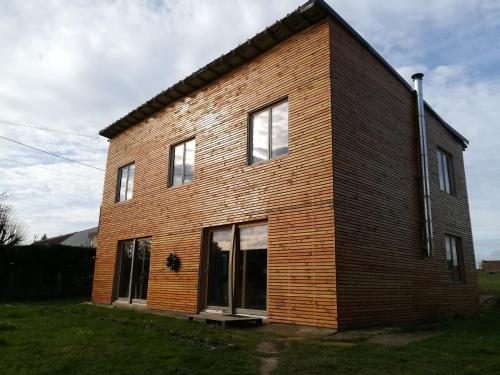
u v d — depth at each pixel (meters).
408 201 9.67
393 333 6.77
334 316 6.82
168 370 4.60
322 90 8.01
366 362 4.79
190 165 11.38
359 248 7.67
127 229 13.48
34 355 5.35
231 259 9.20
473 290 12.54
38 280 18.30
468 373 4.36
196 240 10.34
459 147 13.91
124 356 5.18
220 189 9.95
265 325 7.68
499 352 5.28
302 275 7.52
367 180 8.34
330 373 4.46
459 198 13.11
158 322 8.20
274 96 9.05
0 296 17.11
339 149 7.73
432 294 10.05
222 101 10.56
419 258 9.73
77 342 6.06
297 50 8.77
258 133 9.39
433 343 5.81
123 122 14.39
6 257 17.41
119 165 14.92
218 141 10.39
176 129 12.14
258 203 8.80
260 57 9.67
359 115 8.53
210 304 9.71
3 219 29.25
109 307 12.12
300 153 8.16
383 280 8.16
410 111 10.59
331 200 7.34
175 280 10.73
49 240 45.56
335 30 8.38
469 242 13.09
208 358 5.09
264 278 8.39
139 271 12.59
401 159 9.74
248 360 5.03
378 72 9.52
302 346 5.76
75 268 19.59
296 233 7.82
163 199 11.98
